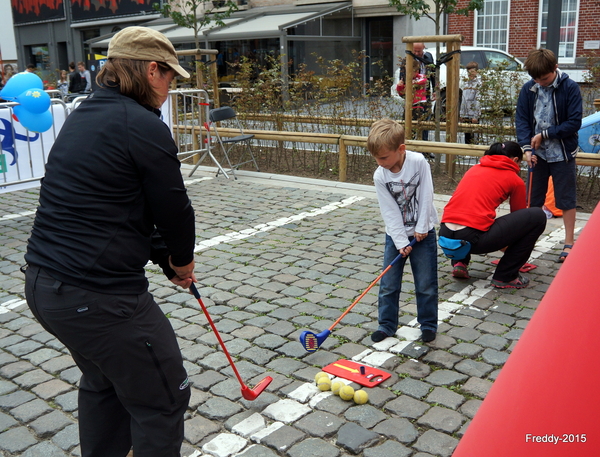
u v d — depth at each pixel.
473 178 4.54
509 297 4.42
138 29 2.17
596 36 16.91
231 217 6.84
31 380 3.45
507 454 1.06
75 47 26.67
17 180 7.04
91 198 2.00
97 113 2.08
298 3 20.72
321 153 9.66
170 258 2.28
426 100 8.96
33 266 2.05
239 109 10.59
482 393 3.17
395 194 3.58
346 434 2.83
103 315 2.01
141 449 2.20
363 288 4.67
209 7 20.11
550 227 6.09
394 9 19.28
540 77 4.98
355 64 9.84
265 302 4.46
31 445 2.85
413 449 2.72
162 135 2.08
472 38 18.78
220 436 2.87
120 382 2.12
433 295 3.69
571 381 1.01
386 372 3.38
